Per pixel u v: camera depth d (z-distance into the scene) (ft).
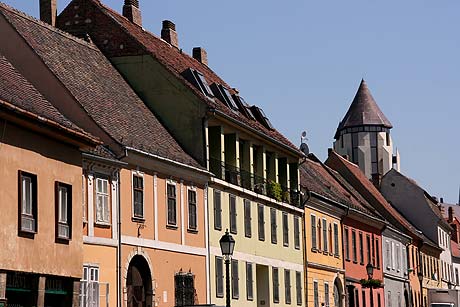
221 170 201.46
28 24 171.83
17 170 125.08
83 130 148.56
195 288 185.26
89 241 148.77
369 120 591.78
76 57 183.11
